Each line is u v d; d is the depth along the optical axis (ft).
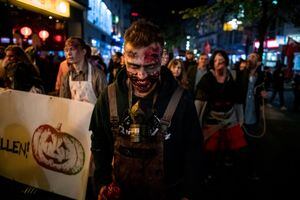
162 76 5.32
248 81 18.42
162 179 5.22
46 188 9.57
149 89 5.26
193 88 19.57
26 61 12.44
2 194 9.94
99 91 11.77
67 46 11.28
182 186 5.52
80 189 9.05
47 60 30.66
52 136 9.30
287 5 38.70
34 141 9.59
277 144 21.29
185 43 165.58
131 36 4.92
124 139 5.28
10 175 10.09
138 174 5.25
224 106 12.74
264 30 39.37
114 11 87.92
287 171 16.20
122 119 5.30
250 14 39.42
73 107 8.96
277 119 31.09
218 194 13.15
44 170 9.55
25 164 9.80
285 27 68.33
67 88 12.19
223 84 12.59
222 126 12.85
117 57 29.84
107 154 5.88
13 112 9.72
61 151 9.23
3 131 9.96
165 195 5.30
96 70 11.87
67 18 31.81
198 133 5.47
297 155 18.97
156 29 5.03
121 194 5.39
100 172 5.75
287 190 13.91
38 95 9.37
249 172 15.47
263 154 18.95
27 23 32.32
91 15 46.09
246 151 19.27
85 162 8.91
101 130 5.75
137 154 5.19
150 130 5.12
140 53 4.89
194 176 5.36
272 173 15.87
